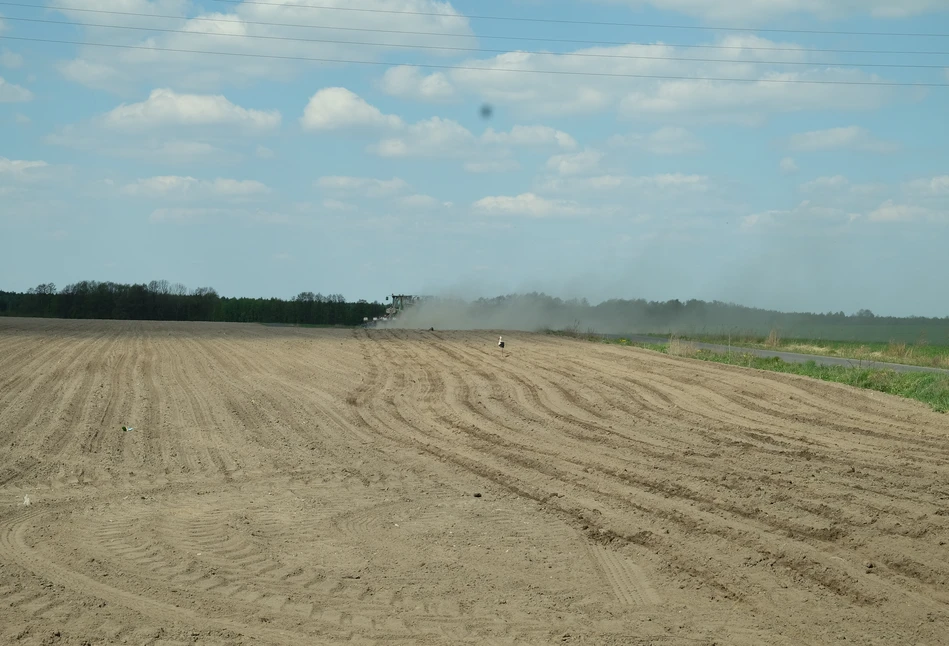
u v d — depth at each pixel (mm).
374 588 7914
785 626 7039
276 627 6938
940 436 15422
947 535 9273
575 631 6941
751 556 8773
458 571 8438
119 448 14523
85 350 31000
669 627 7027
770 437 15375
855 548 8914
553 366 27109
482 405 19531
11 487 11828
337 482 12430
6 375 23172
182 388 21594
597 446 14695
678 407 19000
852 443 14789
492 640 6746
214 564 8555
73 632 6707
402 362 28484
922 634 6859
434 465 13594
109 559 8672
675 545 9180
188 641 6602
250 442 15273
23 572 8211
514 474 12766
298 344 35438
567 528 9984
